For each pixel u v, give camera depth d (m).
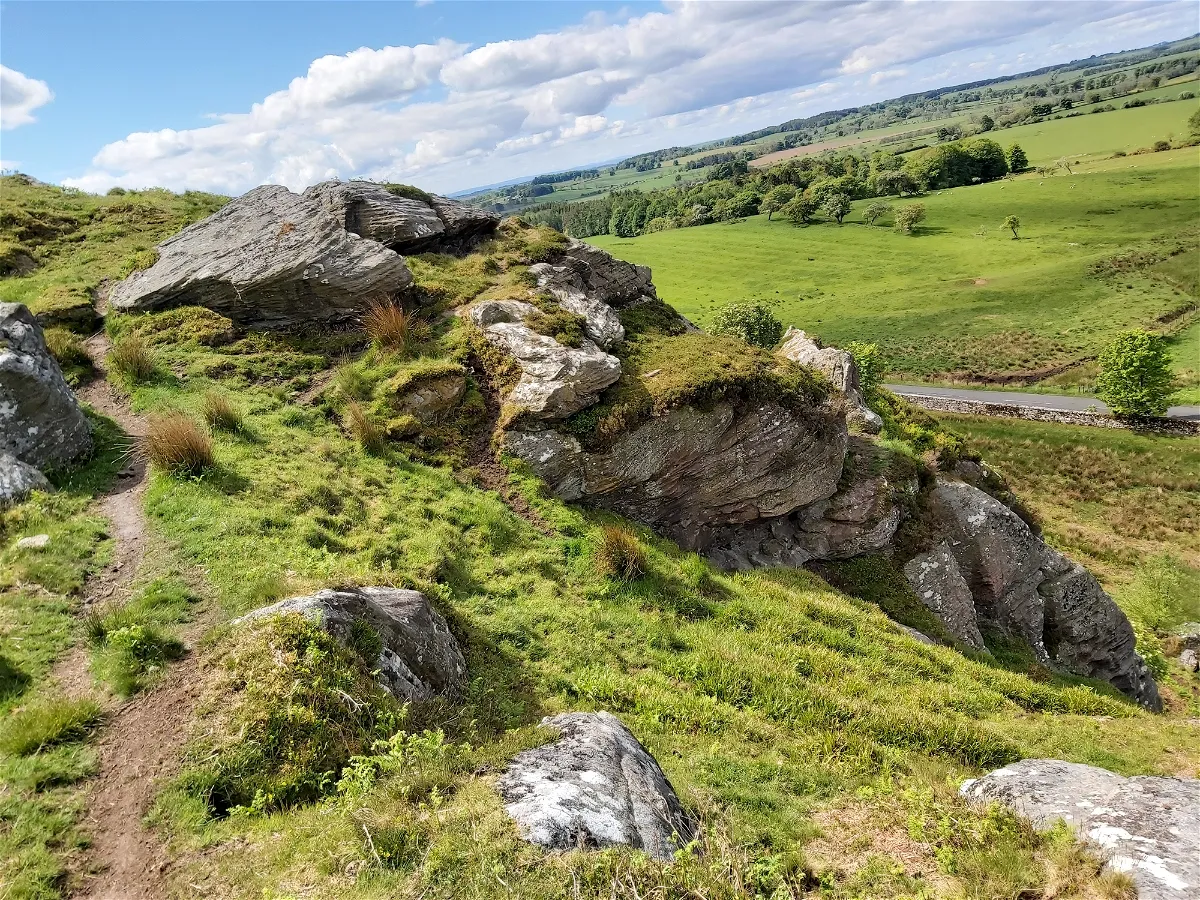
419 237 24.27
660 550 16.97
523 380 18.42
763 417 19.80
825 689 12.93
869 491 22.94
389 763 7.35
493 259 24.31
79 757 7.45
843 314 96.19
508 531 15.29
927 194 157.00
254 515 12.65
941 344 81.56
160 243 24.42
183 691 8.41
